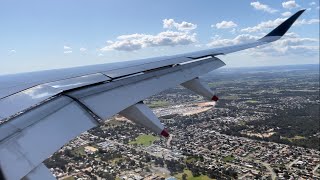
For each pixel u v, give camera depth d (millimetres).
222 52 19031
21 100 10156
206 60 17500
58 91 10773
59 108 9547
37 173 6750
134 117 10820
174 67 15609
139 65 15594
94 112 9828
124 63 17219
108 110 10164
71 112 9438
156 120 10898
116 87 11938
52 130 8344
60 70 16953
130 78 13180
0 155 6859
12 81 13250
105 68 15344
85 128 8883
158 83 13266
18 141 7551
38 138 7863
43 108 9414
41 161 7148
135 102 11188
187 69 15625
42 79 13109
